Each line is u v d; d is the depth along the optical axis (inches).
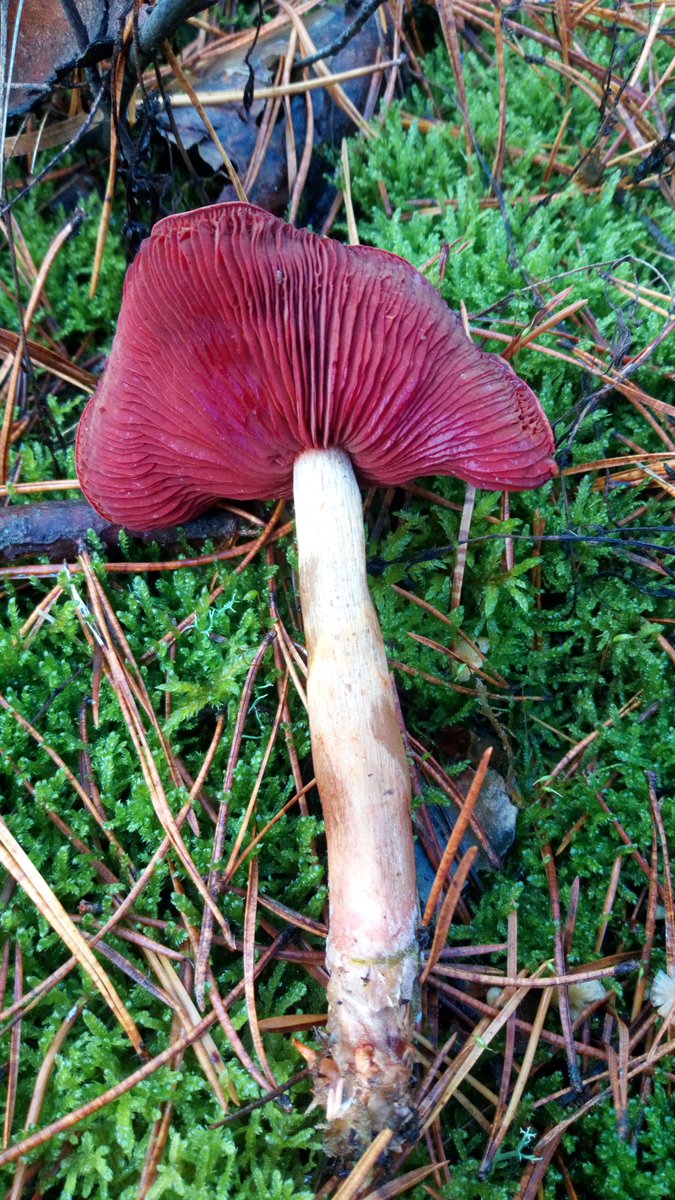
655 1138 3.7
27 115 5.2
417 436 4.1
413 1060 3.4
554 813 4.5
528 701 4.8
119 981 3.8
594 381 5.1
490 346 5.1
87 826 4.0
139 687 4.4
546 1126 3.9
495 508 4.9
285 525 4.7
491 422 3.8
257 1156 3.6
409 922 3.5
